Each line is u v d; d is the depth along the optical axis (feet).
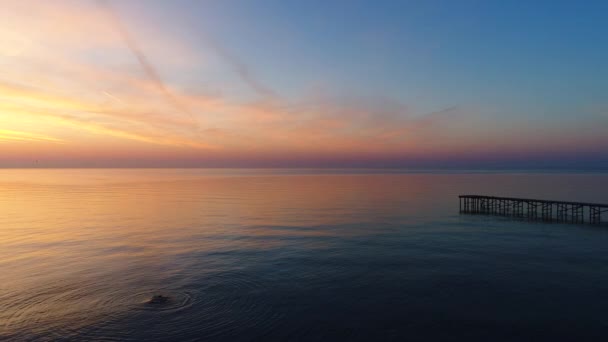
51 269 84.99
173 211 191.52
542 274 79.10
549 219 158.71
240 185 440.86
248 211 190.90
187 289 71.72
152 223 152.15
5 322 57.62
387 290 70.90
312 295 68.64
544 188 336.49
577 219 154.71
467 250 101.45
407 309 62.18
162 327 55.83
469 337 52.75
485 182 461.78
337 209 197.47
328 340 52.26
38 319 58.59
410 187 378.53
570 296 66.74
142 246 108.99
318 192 321.93
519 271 81.30
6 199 251.39
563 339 51.85
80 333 54.19
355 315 60.08
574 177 601.21
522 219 158.92
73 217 168.45
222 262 90.99
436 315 59.82
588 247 104.01
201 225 147.13
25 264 89.20
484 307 62.64
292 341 51.96
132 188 374.63
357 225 144.77
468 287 71.97
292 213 182.29
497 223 148.05
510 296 67.15
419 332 54.39
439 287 72.18
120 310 61.72
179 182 510.58
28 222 153.58
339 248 105.19
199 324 56.80
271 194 302.86
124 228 139.95
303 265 87.92
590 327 55.01
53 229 137.28
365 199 252.62
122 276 79.87
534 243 109.70
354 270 83.56
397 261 90.63
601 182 431.84
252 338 52.70
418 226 141.38
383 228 137.59
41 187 379.76
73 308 62.69
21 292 70.08
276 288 72.33
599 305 62.64
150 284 74.59
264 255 97.81
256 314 60.44
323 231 132.26
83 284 74.69
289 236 123.44
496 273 80.23
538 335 53.01
